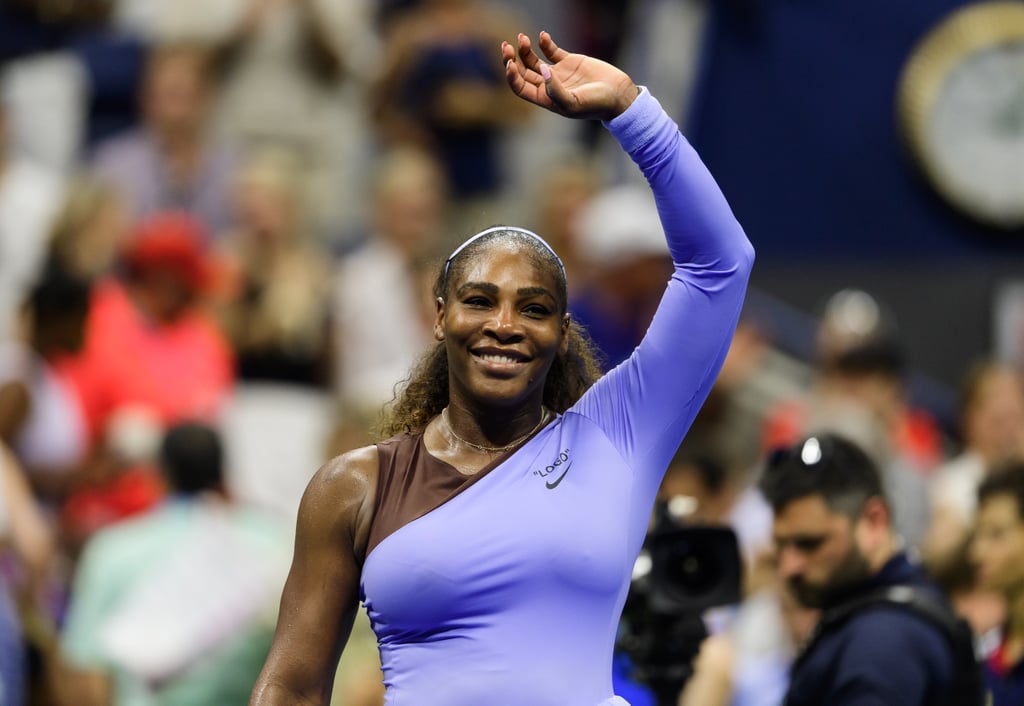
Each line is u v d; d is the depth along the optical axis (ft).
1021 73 105.19
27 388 75.10
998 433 87.35
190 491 67.56
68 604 74.64
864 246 105.40
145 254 84.48
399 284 92.58
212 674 65.57
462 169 102.17
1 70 111.45
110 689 65.98
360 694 64.39
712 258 36.37
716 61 105.40
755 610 67.72
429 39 102.99
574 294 88.38
